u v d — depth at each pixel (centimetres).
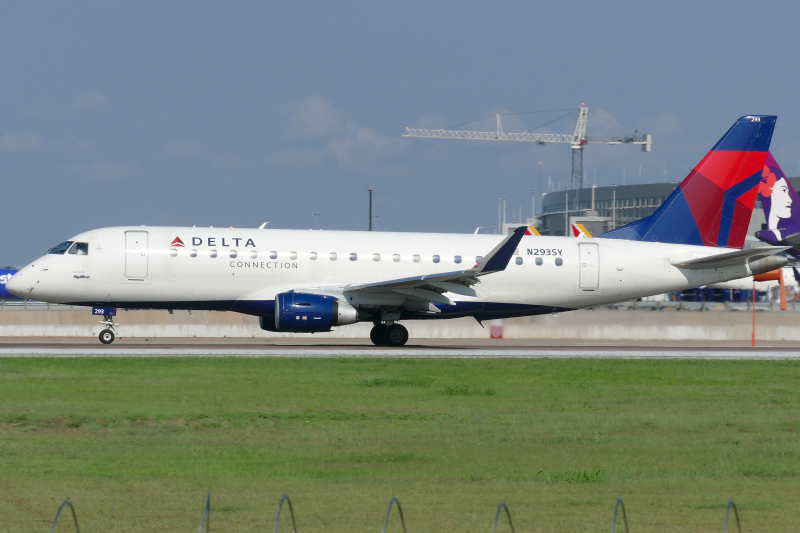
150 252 15162
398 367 12369
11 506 4916
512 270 16138
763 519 4872
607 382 11281
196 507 4962
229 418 7994
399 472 6016
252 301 15400
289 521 4697
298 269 15425
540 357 14300
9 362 12038
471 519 4781
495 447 6956
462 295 15688
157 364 12119
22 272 15200
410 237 16150
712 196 17012
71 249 15175
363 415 8306
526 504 5131
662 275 16662
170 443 6875
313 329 14825
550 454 6738
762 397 10044
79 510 4856
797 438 7544
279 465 6162
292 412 8388
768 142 17075
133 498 5134
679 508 5097
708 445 7194
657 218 17075
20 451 6456
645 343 19750
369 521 4712
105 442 6862
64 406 8425
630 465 6388
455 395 9812
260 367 12012
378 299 15462
